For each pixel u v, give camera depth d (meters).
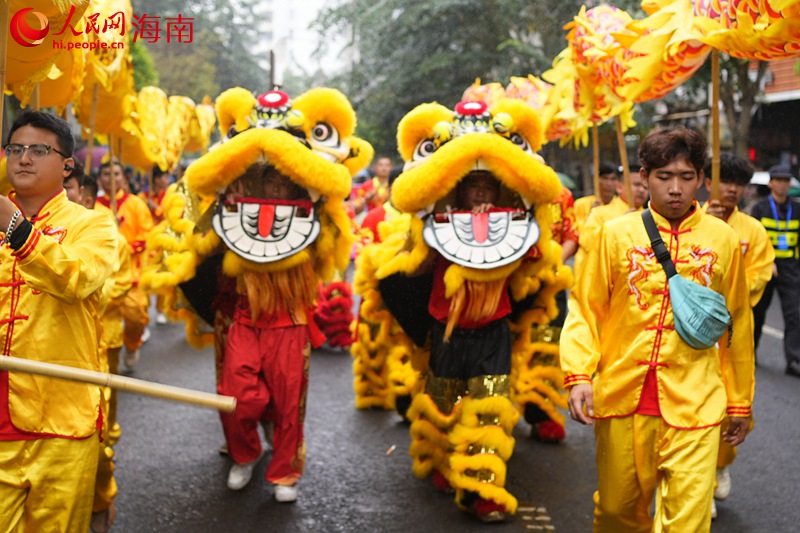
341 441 6.06
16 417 3.04
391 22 20.72
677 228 3.49
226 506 4.83
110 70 5.58
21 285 3.09
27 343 3.07
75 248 3.11
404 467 5.53
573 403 3.45
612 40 5.37
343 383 7.74
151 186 10.44
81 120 6.77
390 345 5.84
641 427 3.46
